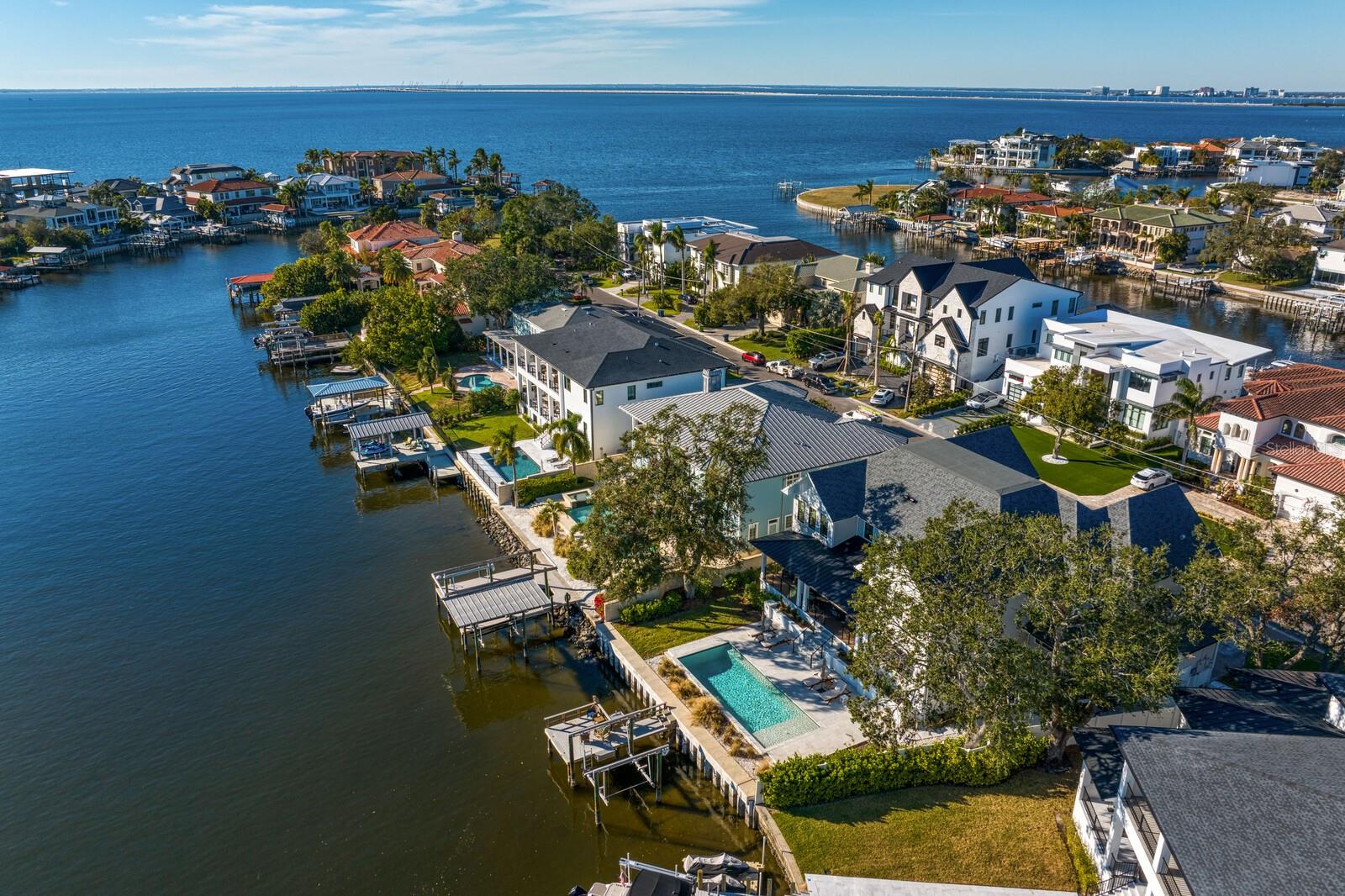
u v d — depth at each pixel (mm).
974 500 43156
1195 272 144125
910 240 184000
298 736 42969
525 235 149000
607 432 70312
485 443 75688
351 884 34594
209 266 160500
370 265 137875
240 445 79125
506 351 92875
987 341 88938
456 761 41438
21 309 128375
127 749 42094
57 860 35875
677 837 36719
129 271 157125
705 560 49438
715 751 39281
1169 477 65688
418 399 86688
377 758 41531
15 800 38906
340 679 47281
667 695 43250
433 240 145500
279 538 62594
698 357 74688
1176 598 35000
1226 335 113125
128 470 73812
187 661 48781
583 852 36031
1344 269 128500
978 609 32781
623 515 47531
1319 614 41312
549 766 41094
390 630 51719
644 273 125938
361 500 68750
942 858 32719
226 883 34656
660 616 50344
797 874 32688
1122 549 34469
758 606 50812
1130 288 141375
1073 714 35031
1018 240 166375
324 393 82688
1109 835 32031
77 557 59656
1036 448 72875
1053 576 33156
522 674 47875
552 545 59062
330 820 37875
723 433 48875
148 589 55844
